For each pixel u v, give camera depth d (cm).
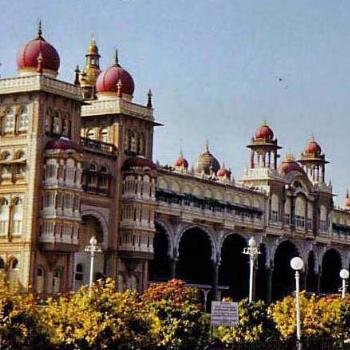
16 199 7262
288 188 11388
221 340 4625
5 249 7231
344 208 13788
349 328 5353
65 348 3684
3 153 7406
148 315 4003
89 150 7856
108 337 3756
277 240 11144
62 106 7500
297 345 4481
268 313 4984
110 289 3934
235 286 10838
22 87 7275
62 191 7188
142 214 8206
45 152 7244
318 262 12131
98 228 8006
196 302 6962
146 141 8644
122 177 8225
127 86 8450
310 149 12562
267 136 11350
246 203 10656
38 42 7494
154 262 9262
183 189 9562
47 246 7100
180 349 4294
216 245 9919
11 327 3356
